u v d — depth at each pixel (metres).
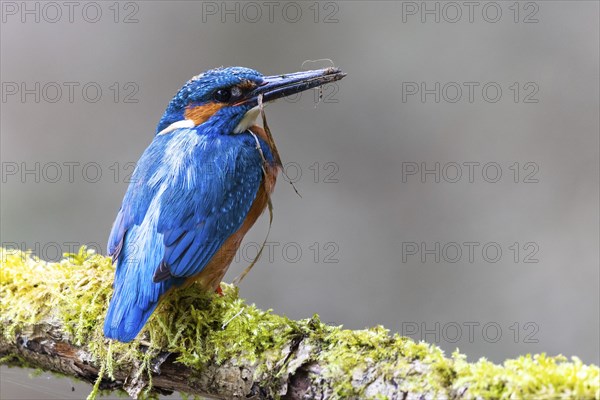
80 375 6.72
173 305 6.44
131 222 6.86
